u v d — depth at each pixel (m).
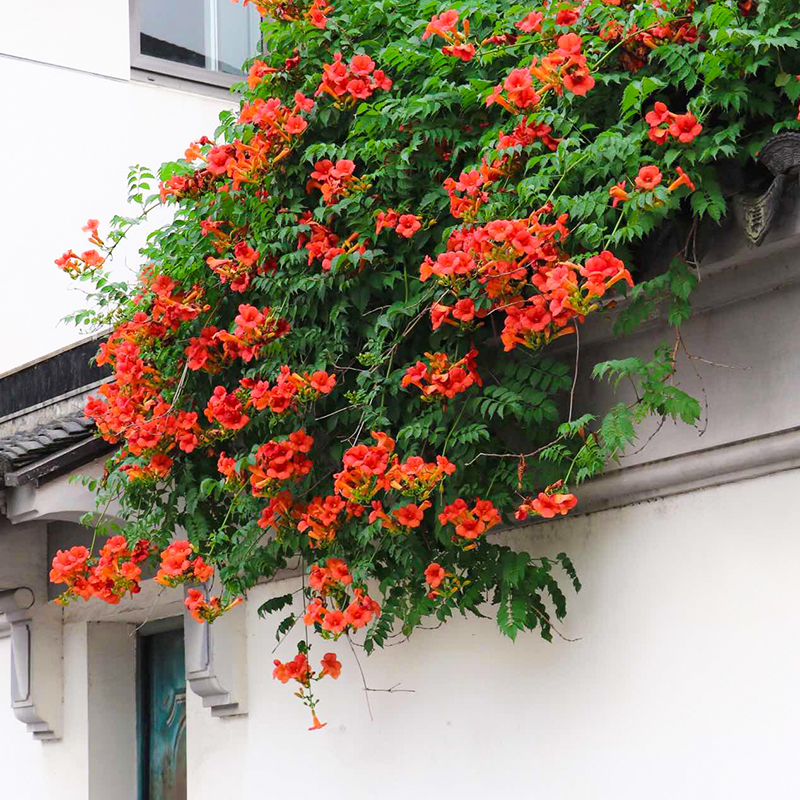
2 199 7.10
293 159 4.01
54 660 6.60
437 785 4.31
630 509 3.81
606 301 3.53
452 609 4.31
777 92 3.24
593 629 3.86
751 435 3.43
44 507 4.86
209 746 5.44
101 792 6.39
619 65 3.45
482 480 3.79
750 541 3.46
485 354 3.80
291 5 4.04
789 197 3.03
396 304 3.70
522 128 3.36
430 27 3.63
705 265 3.33
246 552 4.09
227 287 4.25
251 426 4.08
